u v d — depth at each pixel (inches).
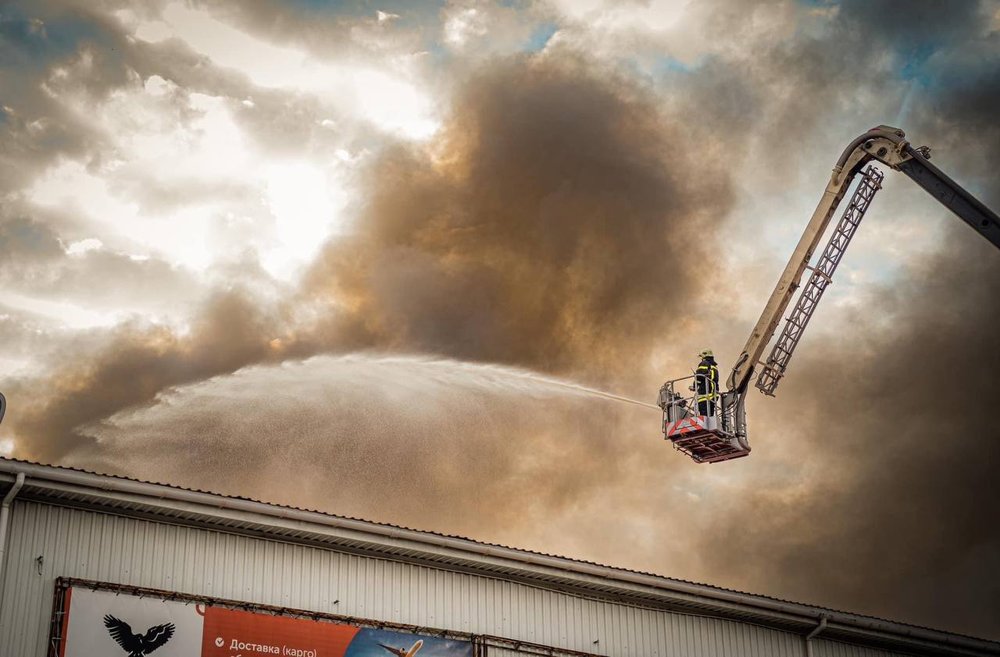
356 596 1103.0
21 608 932.0
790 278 1615.4
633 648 1274.6
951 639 1502.2
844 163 1620.3
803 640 1423.5
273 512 1046.4
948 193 1566.2
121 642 956.0
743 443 1546.5
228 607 1017.5
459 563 1169.4
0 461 930.1
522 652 1179.3
